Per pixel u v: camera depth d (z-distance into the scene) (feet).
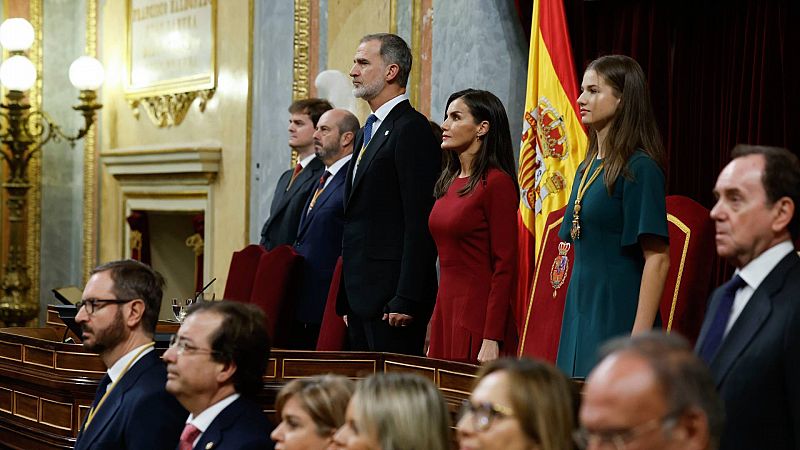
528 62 26.32
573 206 15.57
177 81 38.83
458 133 18.31
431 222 18.75
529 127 23.80
